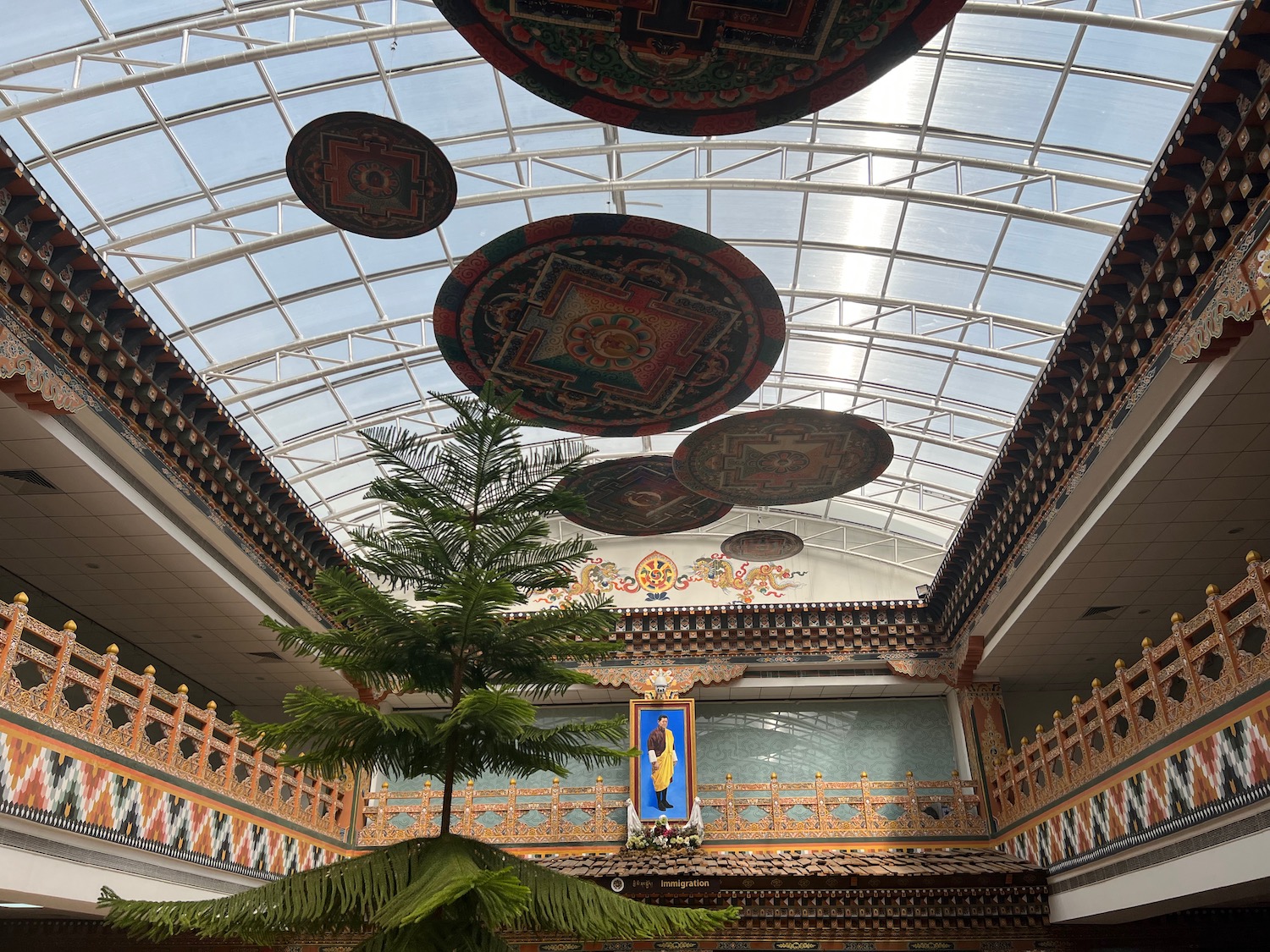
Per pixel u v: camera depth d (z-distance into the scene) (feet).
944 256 64.95
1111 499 48.85
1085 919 52.60
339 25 52.29
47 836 36.04
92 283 39.37
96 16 48.91
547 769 21.71
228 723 79.00
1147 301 38.75
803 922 60.29
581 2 29.76
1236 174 32.04
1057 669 72.13
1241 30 28.17
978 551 63.16
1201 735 38.17
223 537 54.49
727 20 30.40
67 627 37.58
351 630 21.65
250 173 58.85
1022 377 70.95
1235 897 41.52
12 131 52.03
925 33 31.12
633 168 62.28
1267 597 33.53
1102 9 48.60
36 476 45.06
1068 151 55.62
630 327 45.24
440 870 17.72
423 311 71.26
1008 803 66.49
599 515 66.59
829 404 82.02
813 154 60.59
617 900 19.74
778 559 79.56
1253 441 43.45
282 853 57.67
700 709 78.79
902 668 74.28
